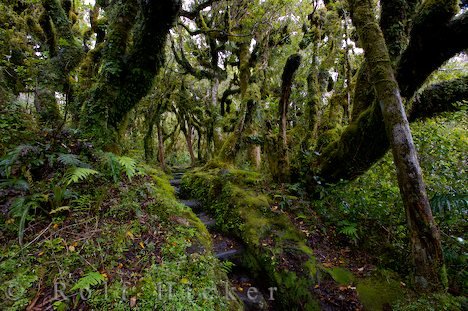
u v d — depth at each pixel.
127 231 2.75
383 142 4.09
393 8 4.07
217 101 12.38
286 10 8.30
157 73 4.78
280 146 5.76
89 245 2.43
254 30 8.15
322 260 3.73
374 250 3.90
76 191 3.08
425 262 2.79
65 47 5.39
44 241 2.36
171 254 2.68
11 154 2.77
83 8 8.02
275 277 3.54
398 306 2.80
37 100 4.80
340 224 4.26
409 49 3.43
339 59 7.12
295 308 3.25
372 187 4.76
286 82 5.34
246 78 9.21
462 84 4.25
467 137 4.59
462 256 3.17
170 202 3.75
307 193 5.21
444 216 3.60
